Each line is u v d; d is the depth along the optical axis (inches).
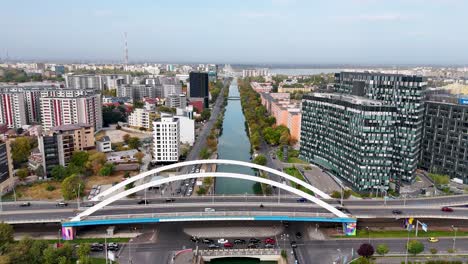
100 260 6555.1
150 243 7224.4
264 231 7770.7
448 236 7603.4
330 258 6732.3
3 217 7509.8
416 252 6643.7
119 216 7396.7
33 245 6225.4
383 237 7539.4
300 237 7509.8
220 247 7101.4
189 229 7810.0
